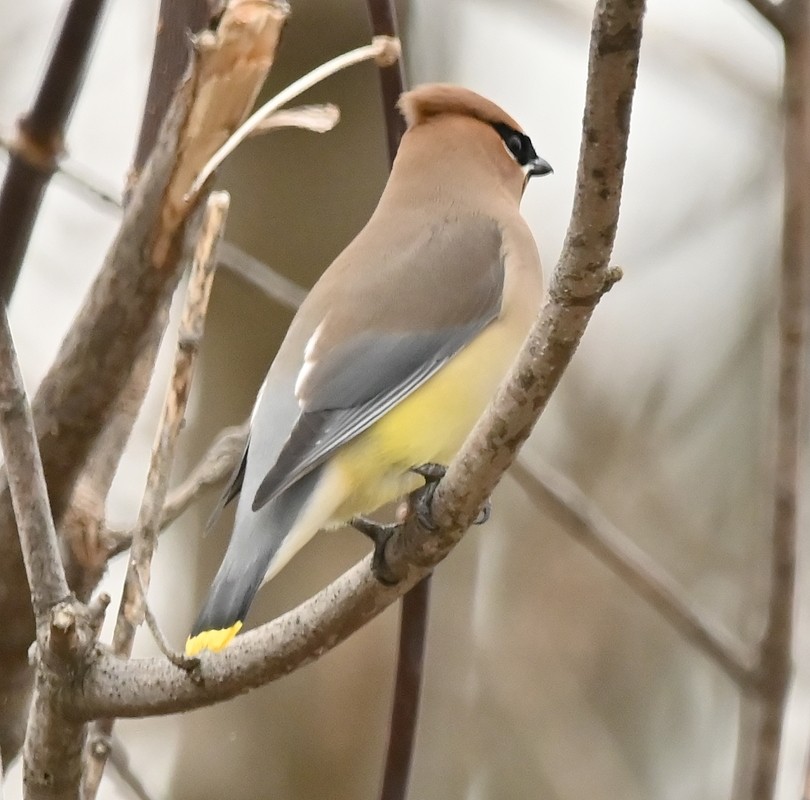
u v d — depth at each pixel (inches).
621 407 553.9
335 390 335.6
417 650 318.0
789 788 437.7
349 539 482.6
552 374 241.1
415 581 264.4
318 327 350.6
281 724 475.8
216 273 427.8
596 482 540.1
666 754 519.8
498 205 394.6
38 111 302.5
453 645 506.0
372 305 353.4
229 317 487.8
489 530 529.3
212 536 482.9
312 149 492.7
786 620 319.6
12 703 299.6
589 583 519.8
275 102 264.7
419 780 490.3
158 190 264.5
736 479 541.6
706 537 532.4
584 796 492.7
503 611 518.9
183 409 259.6
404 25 514.9
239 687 255.3
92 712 252.4
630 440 546.3
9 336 250.4
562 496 384.2
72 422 276.8
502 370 358.9
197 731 475.5
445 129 405.1
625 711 515.8
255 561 300.7
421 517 259.1
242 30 259.9
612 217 222.2
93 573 312.5
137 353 275.4
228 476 359.9
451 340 352.8
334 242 489.4
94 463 315.3
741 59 494.3
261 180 493.0
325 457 322.7
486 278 366.9
